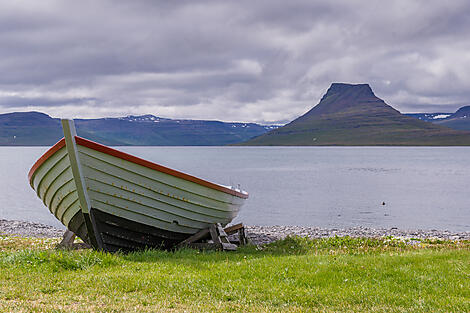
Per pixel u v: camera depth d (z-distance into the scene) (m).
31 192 45.09
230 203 14.05
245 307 6.65
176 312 6.35
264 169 82.56
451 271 8.83
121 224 11.29
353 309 6.58
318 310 6.56
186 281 8.05
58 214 12.01
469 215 29.98
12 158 140.50
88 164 10.31
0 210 32.62
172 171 11.38
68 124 9.87
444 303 6.74
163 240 12.42
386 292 7.38
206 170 78.81
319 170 80.25
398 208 33.47
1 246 13.80
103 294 7.23
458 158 135.50
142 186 11.14
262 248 13.99
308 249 13.79
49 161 10.62
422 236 19.42
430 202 36.91
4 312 6.07
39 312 6.11
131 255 10.97
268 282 8.03
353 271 8.85
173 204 11.95
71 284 7.79
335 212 31.33
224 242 13.00
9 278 8.26
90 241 11.45
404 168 86.38
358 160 122.69
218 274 8.70
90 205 10.65
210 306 6.66
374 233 20.00
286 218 28.62
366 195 42.00
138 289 7.59
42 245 14.12
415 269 9.03
